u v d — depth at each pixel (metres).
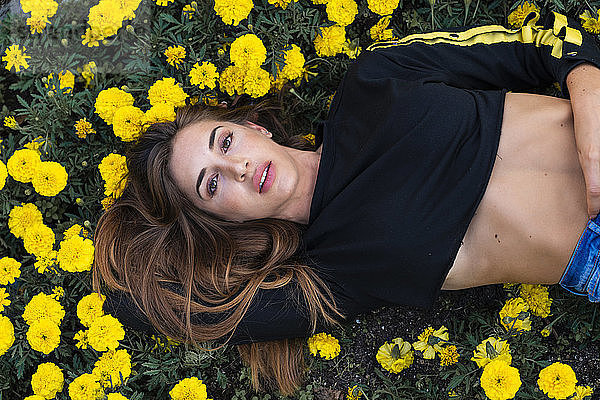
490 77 1.78
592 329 1.97
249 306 1.76
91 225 1.97
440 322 2.07
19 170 1.79
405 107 1.60
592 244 1.48
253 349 1.97
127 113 1.82
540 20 1.77
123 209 1.88
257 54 1.82
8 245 1.98
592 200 1.44
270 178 1.67
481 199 1.55
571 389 1.78
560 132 1.53
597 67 1.59
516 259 1.58
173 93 1.84
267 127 2.01
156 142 1.80
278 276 1.77
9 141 1.90
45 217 2.00
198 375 2.06
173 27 1.93
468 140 1.57
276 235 1.80
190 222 1.82
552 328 2.01
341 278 1.73
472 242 1.60
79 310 1.82
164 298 1.81
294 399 2.07
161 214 1.85
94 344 1.82
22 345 1.91
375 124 1.66
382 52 1.79
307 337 1.99
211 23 1.95
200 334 1.80
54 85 1.89
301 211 1.79
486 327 2.01
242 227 1.83
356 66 1.80
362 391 2.01
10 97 2.00
